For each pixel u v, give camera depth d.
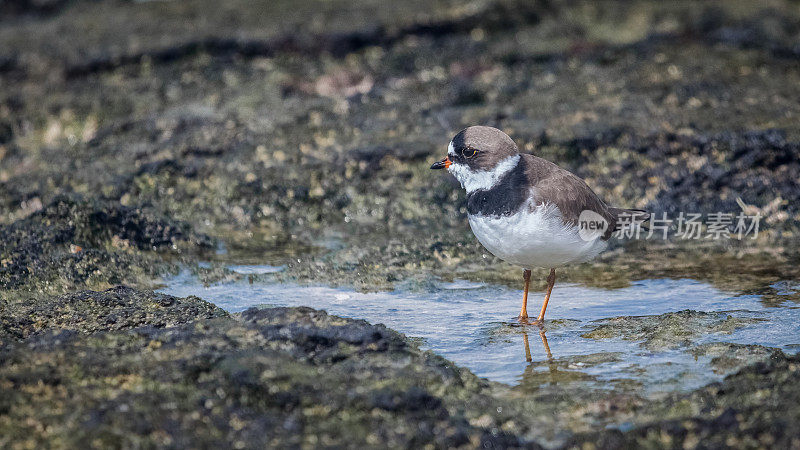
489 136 9.92
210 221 14.10
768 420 6.73
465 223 13.99
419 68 19.02
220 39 20.00
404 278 11.56
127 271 11.39
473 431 6.87
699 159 14.41
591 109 16.36
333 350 8.10
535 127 15.54
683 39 19.53
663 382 7.93
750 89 16.98
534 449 6.68
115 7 24.19
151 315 9.18
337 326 8.40
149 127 16.77
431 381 7.63
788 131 14.52
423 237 13.18
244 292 10.94
